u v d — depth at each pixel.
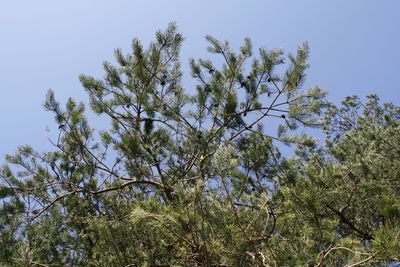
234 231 4.65
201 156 7.17
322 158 8.98
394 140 8.88
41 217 7.14
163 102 7.65
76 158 7.93
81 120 7.57
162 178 7.12
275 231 5.02
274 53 7.28
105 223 5.66
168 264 5.35
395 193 8.09
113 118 7.68
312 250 4.38
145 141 7.45
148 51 7.24
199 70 7.75
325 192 6.89
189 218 4.25
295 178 6.52
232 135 7.52
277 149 6.96
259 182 6.55
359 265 3.88
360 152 8.72
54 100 7.46
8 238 5.70
